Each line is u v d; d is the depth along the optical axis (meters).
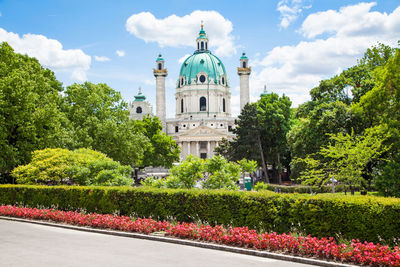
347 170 32.12
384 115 35.53
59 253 15.89
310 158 41.59
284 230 18.91
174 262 14.48
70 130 52.56
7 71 42.16
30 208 27.94
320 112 45.00
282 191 55.22
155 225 21.05
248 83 156.38
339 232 16.95
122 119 64.62
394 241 15.62
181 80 166.88
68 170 33.06
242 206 20.45
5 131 39.59
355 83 47.59
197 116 159.38
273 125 76.31
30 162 39.09
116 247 17.27
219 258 15.22
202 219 21.94
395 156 33.88
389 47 48.69
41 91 46.91
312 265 14.38
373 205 16.52
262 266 14.05
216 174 28.25
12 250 16.45
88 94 59.09
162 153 91.94
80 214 24.55
